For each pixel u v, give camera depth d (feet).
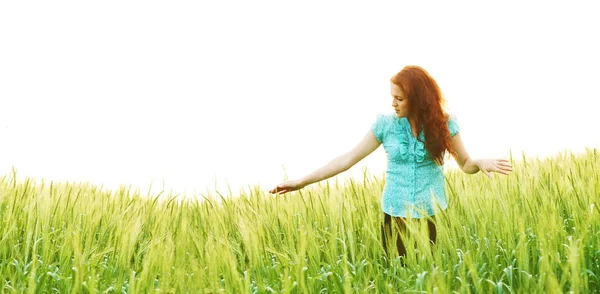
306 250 13.37
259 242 13.33
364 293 10.89
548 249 11.32
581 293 10.45
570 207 14.82
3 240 12.91
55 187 17.25
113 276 12.46
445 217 12.73
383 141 13.26
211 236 13.74
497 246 12.64
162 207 17.16
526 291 10.82
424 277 11.27
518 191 15.71
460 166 13.35
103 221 15.38
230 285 11.64
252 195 17.24
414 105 12.48
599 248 12.09
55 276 11.95
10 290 11.56
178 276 11.29
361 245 13.73
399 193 13.03
